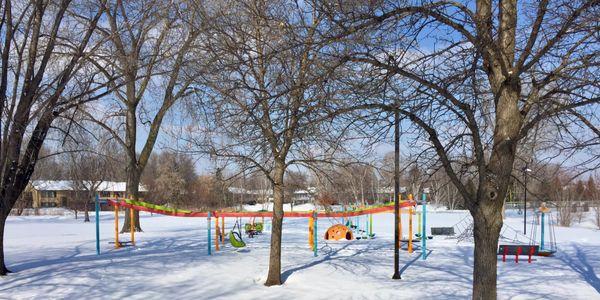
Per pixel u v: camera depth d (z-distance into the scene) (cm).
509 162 610
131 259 1384
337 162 1055
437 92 644
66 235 2386
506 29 572
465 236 1784
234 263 1327
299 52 681
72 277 1089
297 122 741
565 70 632
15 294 947
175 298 931
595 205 3431
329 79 653
